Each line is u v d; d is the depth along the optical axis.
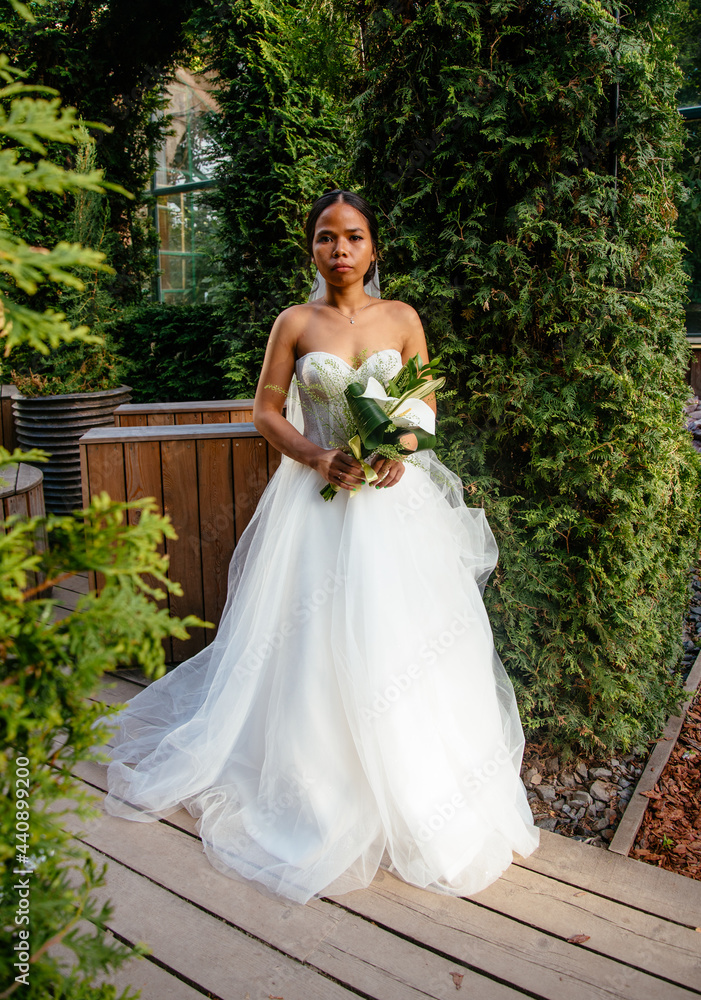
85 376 4.81
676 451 2.42
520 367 2.17
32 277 0.71
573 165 2.13
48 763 0.82
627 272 2.17
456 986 1.46
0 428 4.81
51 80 5.88
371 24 2.29
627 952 1.55
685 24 4.65
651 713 2.39
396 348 2.04
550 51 2.03
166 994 1.44
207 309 6.76
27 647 0.75
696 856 1.86
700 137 5.00
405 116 2.16
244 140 5.34
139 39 5.89
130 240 6.79
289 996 1.44
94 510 0.78
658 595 2.46
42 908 0.76
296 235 5.12
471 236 2.13
